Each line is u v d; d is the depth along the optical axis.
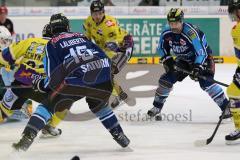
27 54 8.65
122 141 8.10
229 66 19.25
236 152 8.08
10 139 9.01
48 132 9.03
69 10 19.86
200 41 9.79
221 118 8.64
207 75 10.25
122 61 11.58
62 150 8.29
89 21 11.49
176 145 8.55
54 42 7.59
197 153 8.02
